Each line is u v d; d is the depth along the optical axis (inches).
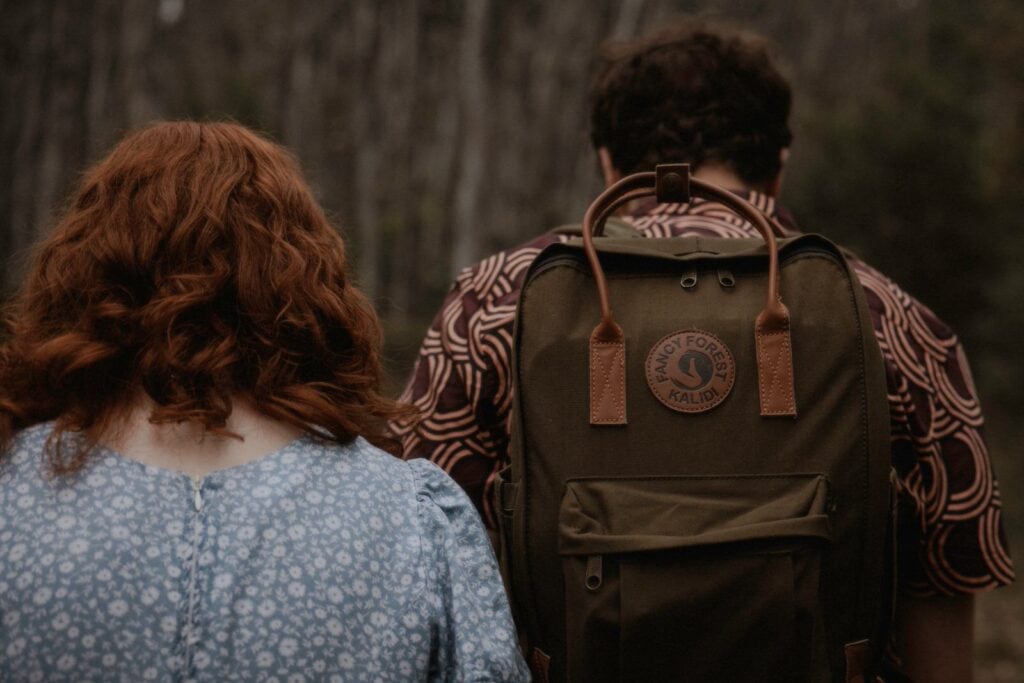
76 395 44.7
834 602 53.3
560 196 482.9
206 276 45.2
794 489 52.7
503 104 490.6
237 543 42.8
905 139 372.2
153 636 41.0
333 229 51.4
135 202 46.6
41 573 41.2
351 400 49.0
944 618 62.9
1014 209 376.5
